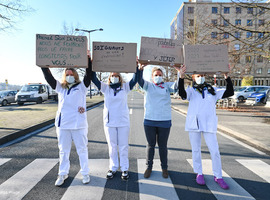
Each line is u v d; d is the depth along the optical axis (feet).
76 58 9.18
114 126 9.55
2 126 20.04
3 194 8.11
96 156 12.78
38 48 9.04
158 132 9.85
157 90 9.86
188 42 57.00
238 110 39.09
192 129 9.36
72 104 8.93
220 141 16.93
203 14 55.52
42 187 8.71
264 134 18.35
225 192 8.47
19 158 12.26
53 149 14.15
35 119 24.85
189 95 9.87
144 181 9.40
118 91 9.83
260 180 9.63
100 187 8.77
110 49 9.68
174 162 11.91
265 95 50.93
